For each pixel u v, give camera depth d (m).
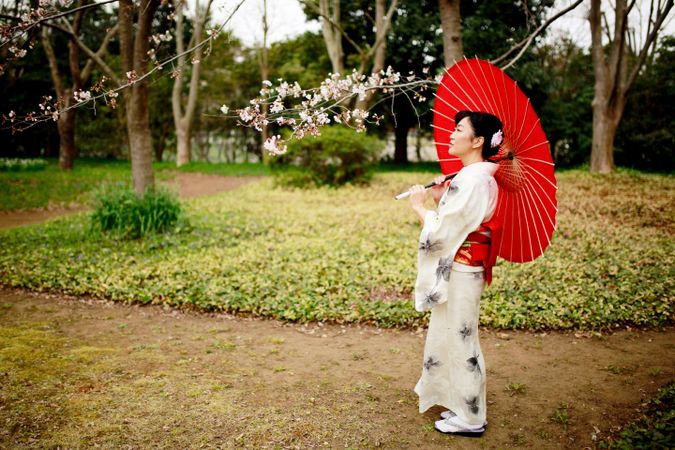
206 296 5.43
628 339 4.32
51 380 3.49
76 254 7.41
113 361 3.86
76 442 2.72
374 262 6.65
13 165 20.34
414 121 25.08
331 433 2.84
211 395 3.29
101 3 3.55
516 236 2.82
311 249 7.53
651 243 7.38
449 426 2.80
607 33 17.45
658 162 19.61
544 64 22.27
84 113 29.09
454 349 2.70
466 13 20.20
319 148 15.30
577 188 12.71
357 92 3.59
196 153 35.69
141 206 8.57
